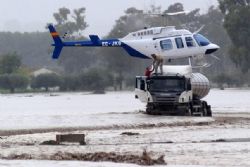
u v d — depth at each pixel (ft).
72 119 496.23
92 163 268.21
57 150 311.27
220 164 269.23
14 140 351.87
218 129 404.16
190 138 357.00
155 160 271.49
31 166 261.85
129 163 268.82
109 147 322.14
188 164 269.03
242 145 326.65
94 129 418.31
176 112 509.76
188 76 516.73
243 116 546.67
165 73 520.83
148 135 370.73
